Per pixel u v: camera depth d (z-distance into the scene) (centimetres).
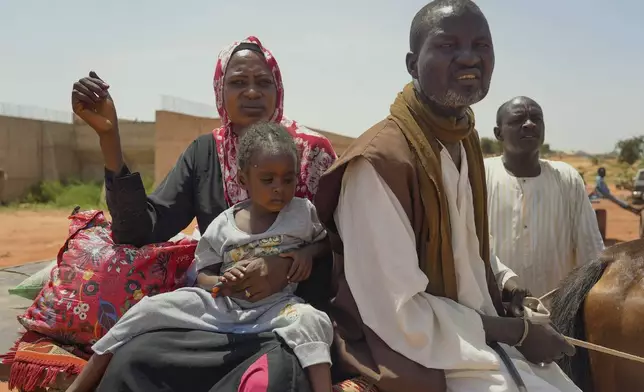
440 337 242
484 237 280
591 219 433
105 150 281
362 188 249
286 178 262
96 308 272
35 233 1709
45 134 3066
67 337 276
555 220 430
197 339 240
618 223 2080
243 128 316
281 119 334
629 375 285
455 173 260
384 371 238
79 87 271
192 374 234
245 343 237
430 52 245
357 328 254
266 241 263
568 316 310
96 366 245
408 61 264
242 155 264
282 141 262
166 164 2380
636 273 291
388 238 244
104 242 291
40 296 284
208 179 324
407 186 248
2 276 750
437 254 253
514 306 290
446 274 253
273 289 252
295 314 239
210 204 320
